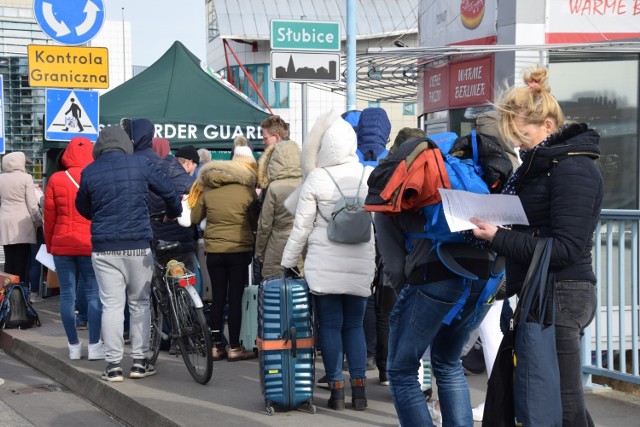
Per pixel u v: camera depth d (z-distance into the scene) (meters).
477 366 5.56
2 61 22.97
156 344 7.09
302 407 5.70
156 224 7.80
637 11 9.14
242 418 5.50
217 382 6.64
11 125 23.14
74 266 7.68
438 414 5.11
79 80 9.73
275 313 5.55
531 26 9.03
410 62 11.62
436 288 3.87
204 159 10.55
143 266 6.73
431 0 11.38
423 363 5.64
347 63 9.66
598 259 6.06
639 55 9.17
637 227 5.84
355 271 5.49
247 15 33.91
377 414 5.57
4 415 6.38
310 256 5.55
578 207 3.30
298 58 9.08
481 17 9.78
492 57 9.58
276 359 5.55
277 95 35.72
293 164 6.93
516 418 3.44
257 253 7.03
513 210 3.40
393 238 4.11
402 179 3.79
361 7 33.56
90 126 9.82
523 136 3.50
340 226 5.37
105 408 6.50
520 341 3.41
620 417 5.36
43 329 9.64
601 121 9.16
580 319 3.43
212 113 11.70
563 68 9.12
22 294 9.66
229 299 7.53
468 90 10.18
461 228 3.43
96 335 7.64
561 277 3.42
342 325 5.73
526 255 3.37
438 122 11.25
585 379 6.16
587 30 9.11
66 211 7.48
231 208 7.36
